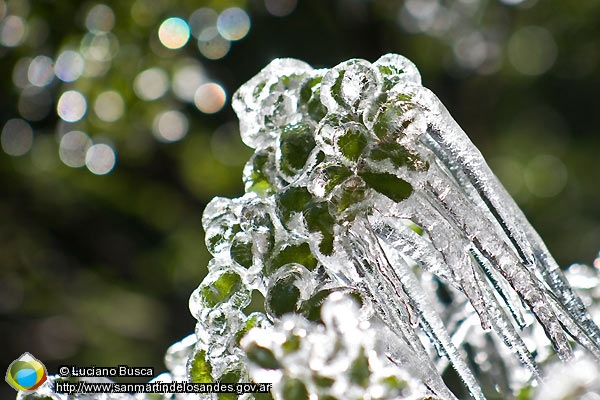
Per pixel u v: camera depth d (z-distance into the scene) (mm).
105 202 1893
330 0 1787
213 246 573
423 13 1896
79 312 1865
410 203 549
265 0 1741
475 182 567
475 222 558
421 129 550
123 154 1624
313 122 572
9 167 1784
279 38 1749
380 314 551
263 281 563
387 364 549
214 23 1550
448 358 570
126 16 1432
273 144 582
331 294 544
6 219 1860
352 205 546
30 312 1857
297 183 553
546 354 616
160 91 1463
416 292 569
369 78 554
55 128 1712
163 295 1889
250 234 561
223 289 566
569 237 1815
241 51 1718
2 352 1795
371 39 1851
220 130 1823
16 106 1658
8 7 1446
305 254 552
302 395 539
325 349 540
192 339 632
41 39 1471
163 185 1896
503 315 567
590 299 662
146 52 1446
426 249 562
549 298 567
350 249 548
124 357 1794
